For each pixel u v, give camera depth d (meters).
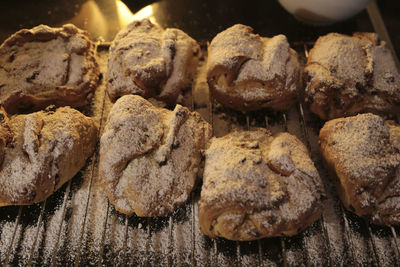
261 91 0.50
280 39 0.51
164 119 0.47
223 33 0.52
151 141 0.45
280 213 0.42
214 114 0.53
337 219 0.47
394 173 0.44
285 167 0.43
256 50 0.50
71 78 0.51
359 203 0.44
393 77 0.50
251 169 0.43
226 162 0.44
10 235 0.46
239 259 0.44
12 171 0.44
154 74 0.48
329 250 0.45
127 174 0.44
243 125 0.52
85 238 0.46
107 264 0.44
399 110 0.50
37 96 0.49
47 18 0.63
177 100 0.51
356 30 0.62
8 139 0.45
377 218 0.44
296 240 0.46
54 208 0.47
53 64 0.51
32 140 0.44
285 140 0.46
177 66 0.50
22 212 0.47
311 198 0.43
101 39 0.61
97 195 0.48
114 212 0.47
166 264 0.44
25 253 0.45
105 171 0.44
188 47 0.52
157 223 0.46
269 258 0.45
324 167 0.49
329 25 0.62
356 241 0.46
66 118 0.47
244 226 0.43
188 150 0.46
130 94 0.49
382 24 0.62
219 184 0.43
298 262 0.45
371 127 0.46
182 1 0.65
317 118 0.53
